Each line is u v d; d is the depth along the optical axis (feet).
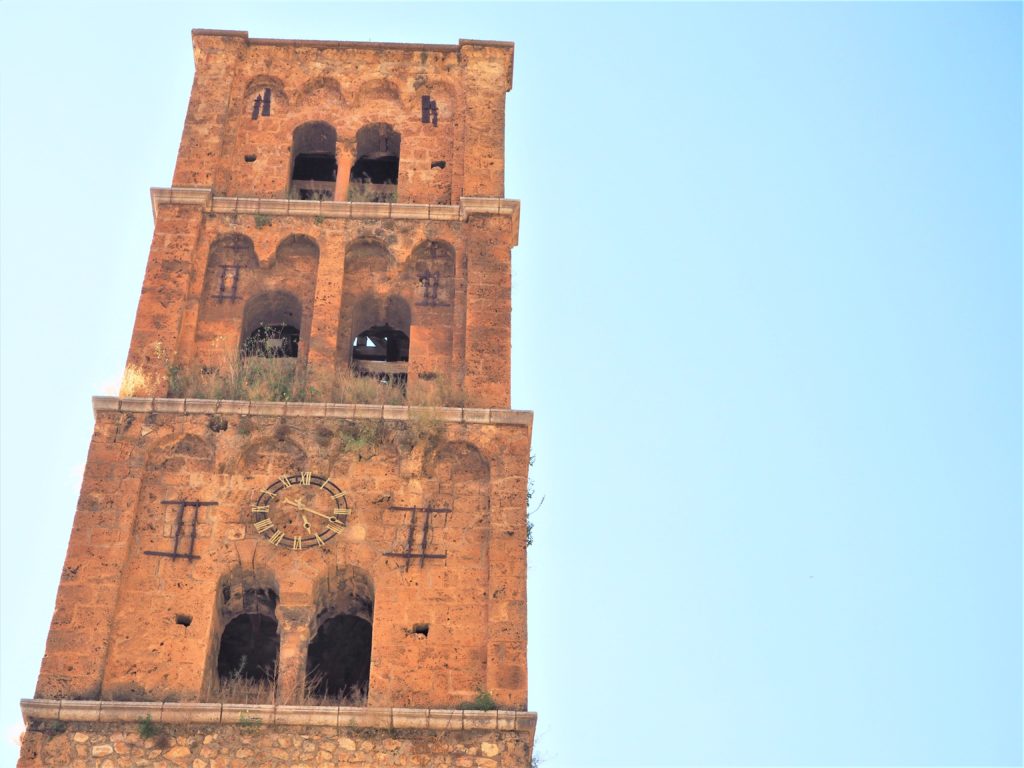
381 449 128.88
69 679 115.75
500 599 120.78
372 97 157.07
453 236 144.25
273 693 118.73
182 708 113.91
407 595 121.90
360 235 143.74
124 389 131.85
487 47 158.81
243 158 151.53
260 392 132.05
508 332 137.18
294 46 158.92
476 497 126.93
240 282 141.18
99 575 120.57
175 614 120.16
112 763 111.86
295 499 126.11
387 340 148.05
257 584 124.26
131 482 125.49
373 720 114.32
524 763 113.60
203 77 155.43
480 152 150.51
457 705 116.78
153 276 139.13
